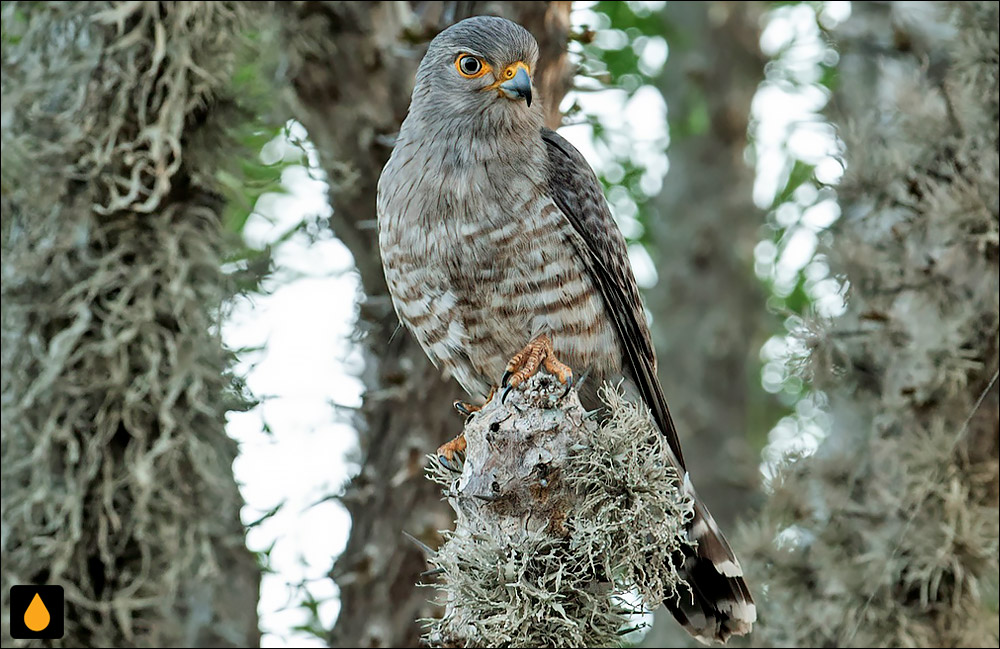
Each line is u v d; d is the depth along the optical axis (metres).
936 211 9.33
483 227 9.11
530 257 9.16
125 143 9.88
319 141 11.09
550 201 9.27
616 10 16.48
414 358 10.70
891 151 9.73
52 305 9.75
